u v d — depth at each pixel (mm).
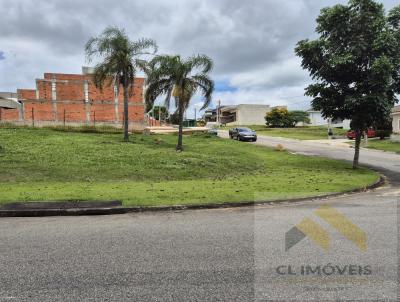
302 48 19891
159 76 26391
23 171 16922
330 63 19172
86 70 46531
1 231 7664
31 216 9312
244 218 8805
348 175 17938
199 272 5195
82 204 10094
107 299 4367
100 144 25828
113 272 5219
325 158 27266
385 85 18453
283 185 14211
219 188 13281
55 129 33938
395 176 19062
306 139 48188
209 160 22172
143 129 40750
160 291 4578
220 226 7965
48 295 4484
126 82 28734
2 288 4699
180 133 26875
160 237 7082
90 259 5785
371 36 19062
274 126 80375
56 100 40688
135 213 9617
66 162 19203
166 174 17828
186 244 6570
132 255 5969
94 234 7363
